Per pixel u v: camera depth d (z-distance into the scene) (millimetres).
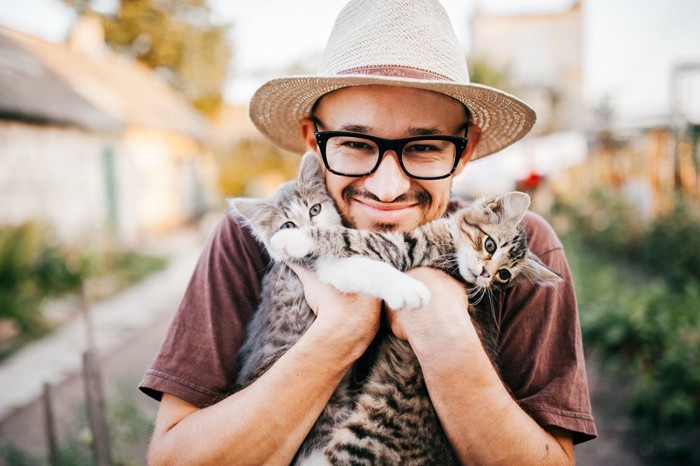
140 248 14836
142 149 16484
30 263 7586
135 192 15852
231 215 2084
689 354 4488
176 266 12727
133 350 6637
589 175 14648
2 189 9344
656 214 9406
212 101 30547
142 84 21391
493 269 2086
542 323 1708
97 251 10344
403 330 1577
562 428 1527
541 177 11383
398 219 1823
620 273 8773
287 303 1931
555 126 18750
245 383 1707
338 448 1748
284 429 1436
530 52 23078
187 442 1444
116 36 27125
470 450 1406
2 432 4391
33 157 10336
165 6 28359
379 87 1676
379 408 1796
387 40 1708
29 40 14695
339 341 1516
